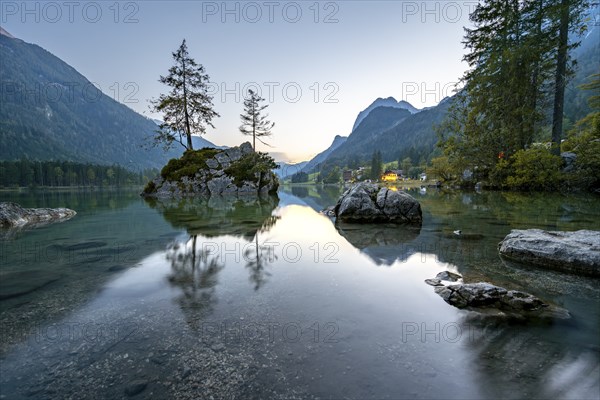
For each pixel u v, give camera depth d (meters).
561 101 26.56
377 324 3.91
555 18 25.14
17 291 5.11
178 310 4.34
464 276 5.86
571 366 3.02
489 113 30.70
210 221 13.90
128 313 4.24
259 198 31.47
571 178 24.67
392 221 13.20
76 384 2.74
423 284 5.48
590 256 5.92
